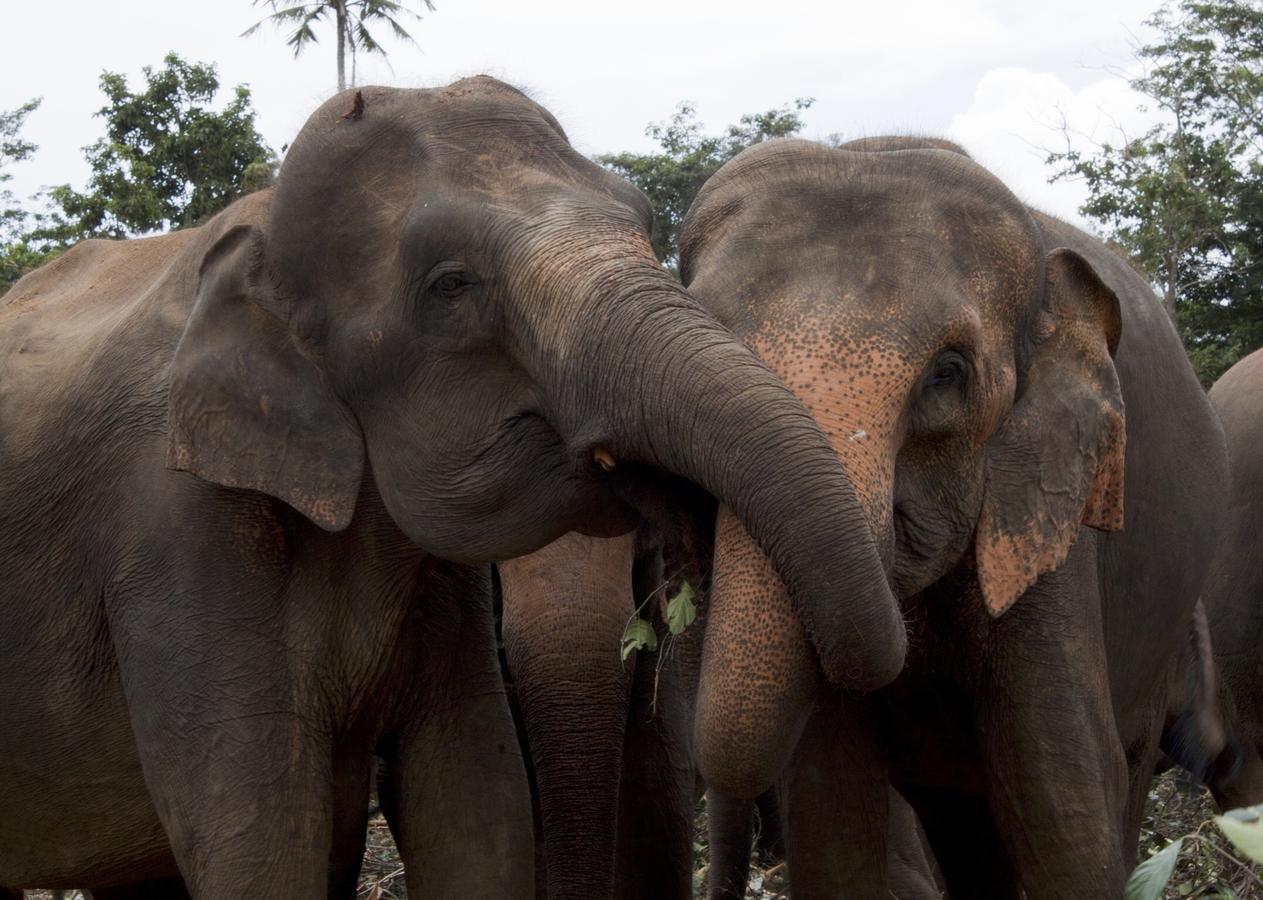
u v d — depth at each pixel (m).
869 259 3.81
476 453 3.51
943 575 4.16
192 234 4.62
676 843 5.59
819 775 4.48
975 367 3.82
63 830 4.25
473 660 4.19
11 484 4.15
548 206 3.43
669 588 3.91
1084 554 4.41
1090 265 4.22
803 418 3.12
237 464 3.66
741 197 4.09
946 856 5.28
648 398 3.19
